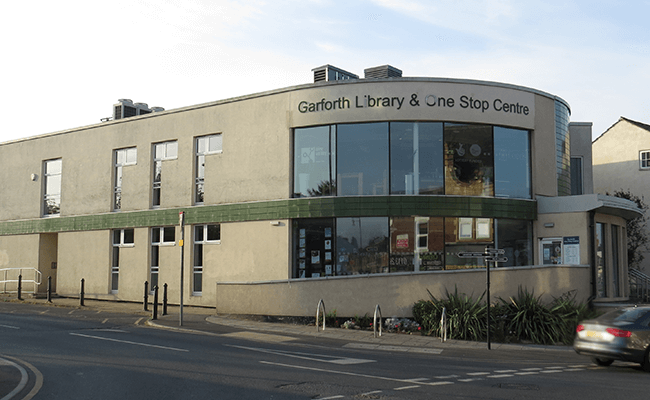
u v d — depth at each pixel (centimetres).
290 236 2281
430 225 2178
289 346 1462
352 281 1920
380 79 2222
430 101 2208
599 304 2175
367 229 2188
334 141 2256
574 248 2247
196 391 902
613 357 1227
